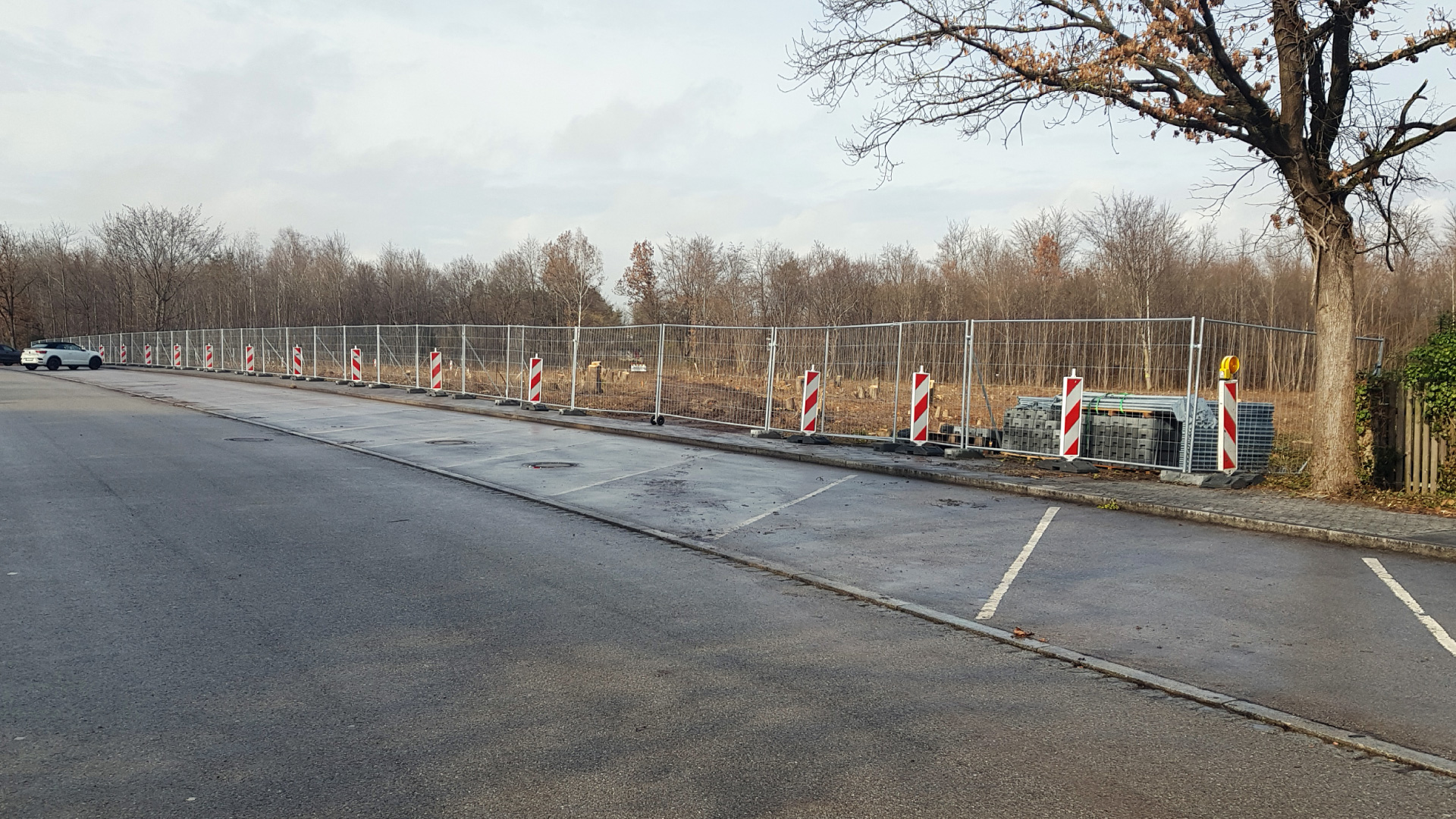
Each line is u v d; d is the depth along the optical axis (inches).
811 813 140.8
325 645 219.5
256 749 161.0
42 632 224.8
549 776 152.4
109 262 2989.7
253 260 3486.7
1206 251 1683.1
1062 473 530.3
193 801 141.6
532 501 437.1
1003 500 463.5
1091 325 578.9
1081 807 145.1
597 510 417.1
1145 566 324.8
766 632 238.7
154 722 172.4
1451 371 430.3
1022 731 176.9
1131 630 247.8
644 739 168.4
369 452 609.0
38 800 140.9
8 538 331.9
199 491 439.2
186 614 242.5
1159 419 528.7
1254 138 465.7
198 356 1843.0
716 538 361.1
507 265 2979.8
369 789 146.6
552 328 971.3
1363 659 224.5
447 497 440.1
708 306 2300.7
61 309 3110.2
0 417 801.6
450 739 167.0
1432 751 170.4
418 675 200.5
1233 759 165.6
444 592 271.1
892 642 234.1
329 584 276.5
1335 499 445.1
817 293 1973.4
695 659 215.6
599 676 202.1
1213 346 514.3
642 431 752.3
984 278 1964.8
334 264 3250.5
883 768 158.1
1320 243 454.9
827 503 447.5
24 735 165.5
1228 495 455.8
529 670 205.0
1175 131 485.1
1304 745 173.2
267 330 1583.4
